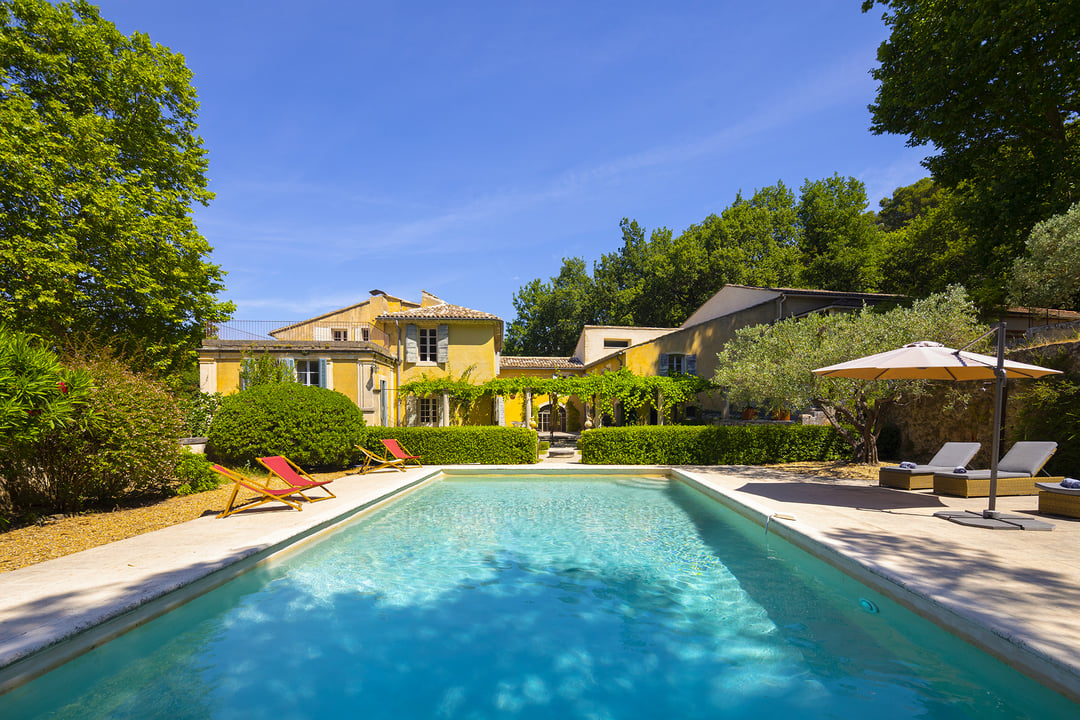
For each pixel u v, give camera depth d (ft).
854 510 24.47
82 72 54.70
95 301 55.11
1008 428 34.91
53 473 25.03
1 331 21.84
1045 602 12.14
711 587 16.92
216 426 38.58
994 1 44.11
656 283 136.36
